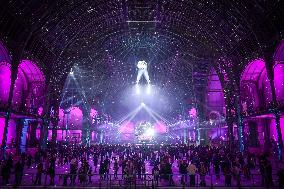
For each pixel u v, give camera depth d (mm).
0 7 24719
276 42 27594
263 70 36969
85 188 17297
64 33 37750
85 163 19750
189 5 36812
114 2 37781
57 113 42812
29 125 39938
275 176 20562
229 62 39688
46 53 37469
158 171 19594
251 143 38125
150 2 38938
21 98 38625
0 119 34281
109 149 37469
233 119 39250
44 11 30375
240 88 38000
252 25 29750
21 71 37531
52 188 17047
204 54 44469
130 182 18109
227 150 32750
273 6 25438
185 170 19828
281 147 27562
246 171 19859
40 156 30859
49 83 39406
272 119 36562
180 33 45438
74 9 34406
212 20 36688
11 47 28953
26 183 18703
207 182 19812
